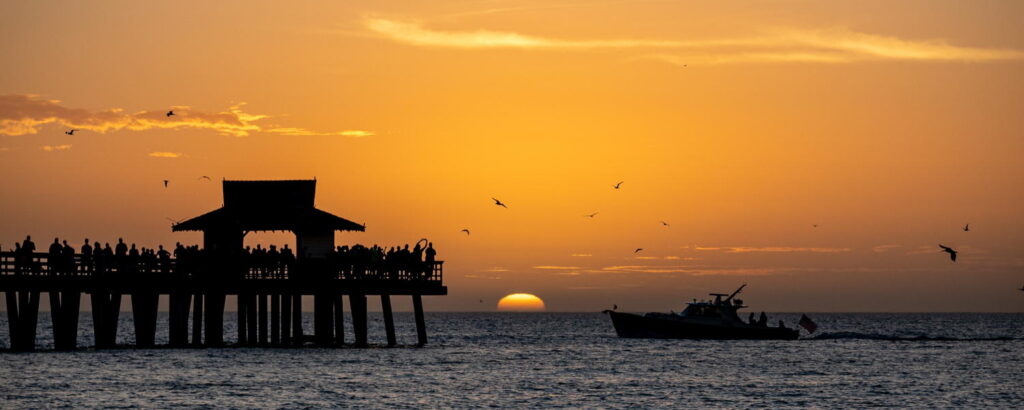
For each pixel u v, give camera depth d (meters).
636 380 91.06
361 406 73.38
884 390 85.81
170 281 94.38
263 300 109.69
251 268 95.44
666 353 119.62
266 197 99.75
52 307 94.94
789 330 141.50
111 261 92.31
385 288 98.31
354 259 97.19
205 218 98.94
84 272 91.50
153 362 90.81
